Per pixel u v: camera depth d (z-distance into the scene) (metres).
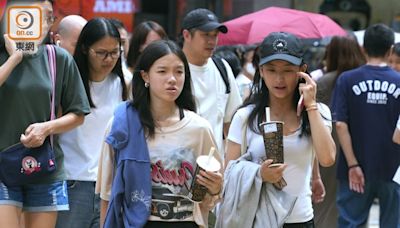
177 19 24.08
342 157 11.95
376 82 11.58
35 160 8.04
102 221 7.57
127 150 7.12
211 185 6.98
